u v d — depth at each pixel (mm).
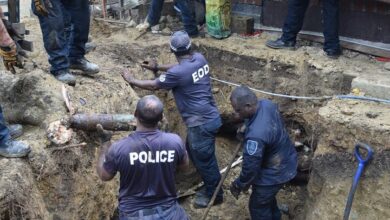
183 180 6766
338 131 5270
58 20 4934
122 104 5539
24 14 8703
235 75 6898
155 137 3760
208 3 6977
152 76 6523
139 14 7758
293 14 6469
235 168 6879
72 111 4762
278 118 5191
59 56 5102
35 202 4098
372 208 5055
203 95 5617
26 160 4238
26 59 5641
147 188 3820
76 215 4480
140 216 3832
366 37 6488
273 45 6750
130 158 3707
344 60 6371
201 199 6305
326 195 5344
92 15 7922
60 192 4375
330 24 6242
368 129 5047
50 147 4449
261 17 7344
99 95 5328
